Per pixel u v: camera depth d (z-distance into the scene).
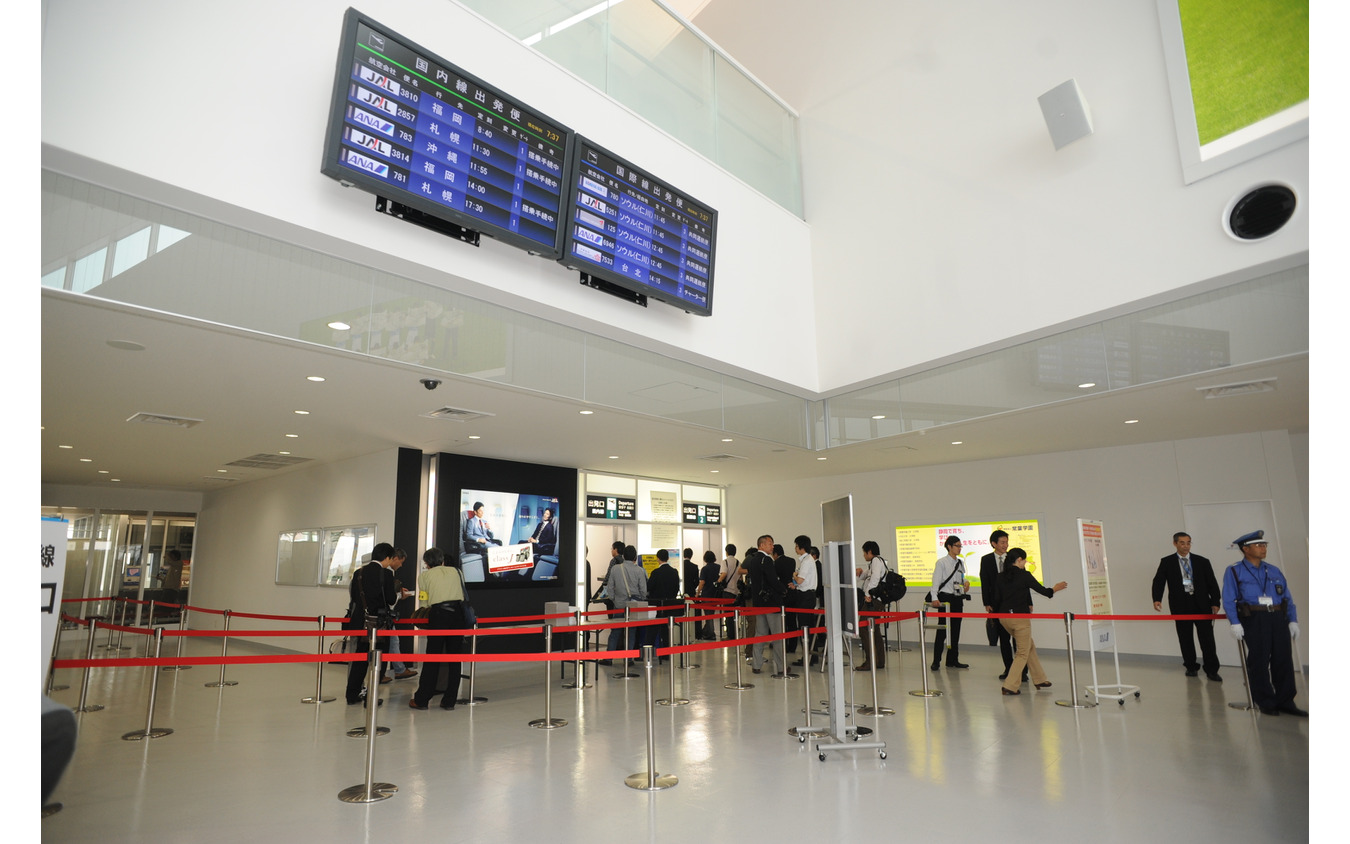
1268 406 7.20
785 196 9.23
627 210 6.49
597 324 6.47
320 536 11.04
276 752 5.05
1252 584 6.05
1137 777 4.26
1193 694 6.84
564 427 8.05
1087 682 7.57
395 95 4.75
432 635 6.83
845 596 5.17
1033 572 10.45
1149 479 9.59
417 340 5.34
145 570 14.77
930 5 8.02
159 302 4.05
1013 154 7.04
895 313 8.04
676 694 7.22
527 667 9.31
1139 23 6.16
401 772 4.54
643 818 3.71
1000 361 7.24
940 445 9.38
